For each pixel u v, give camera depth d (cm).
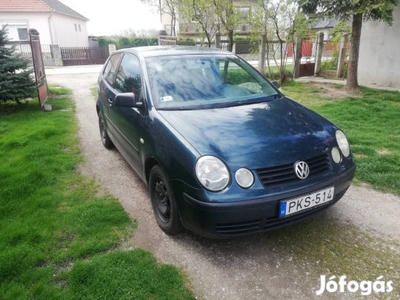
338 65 1139
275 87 365
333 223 293
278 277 231
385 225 290
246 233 230
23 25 2155
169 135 255
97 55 2212
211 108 297
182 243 269
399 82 910
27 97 712
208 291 219
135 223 297
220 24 1077
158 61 342
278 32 932
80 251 254
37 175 382
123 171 412
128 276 228
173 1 1264
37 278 228
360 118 599
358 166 396
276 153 237
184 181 234
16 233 274
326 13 783
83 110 741
